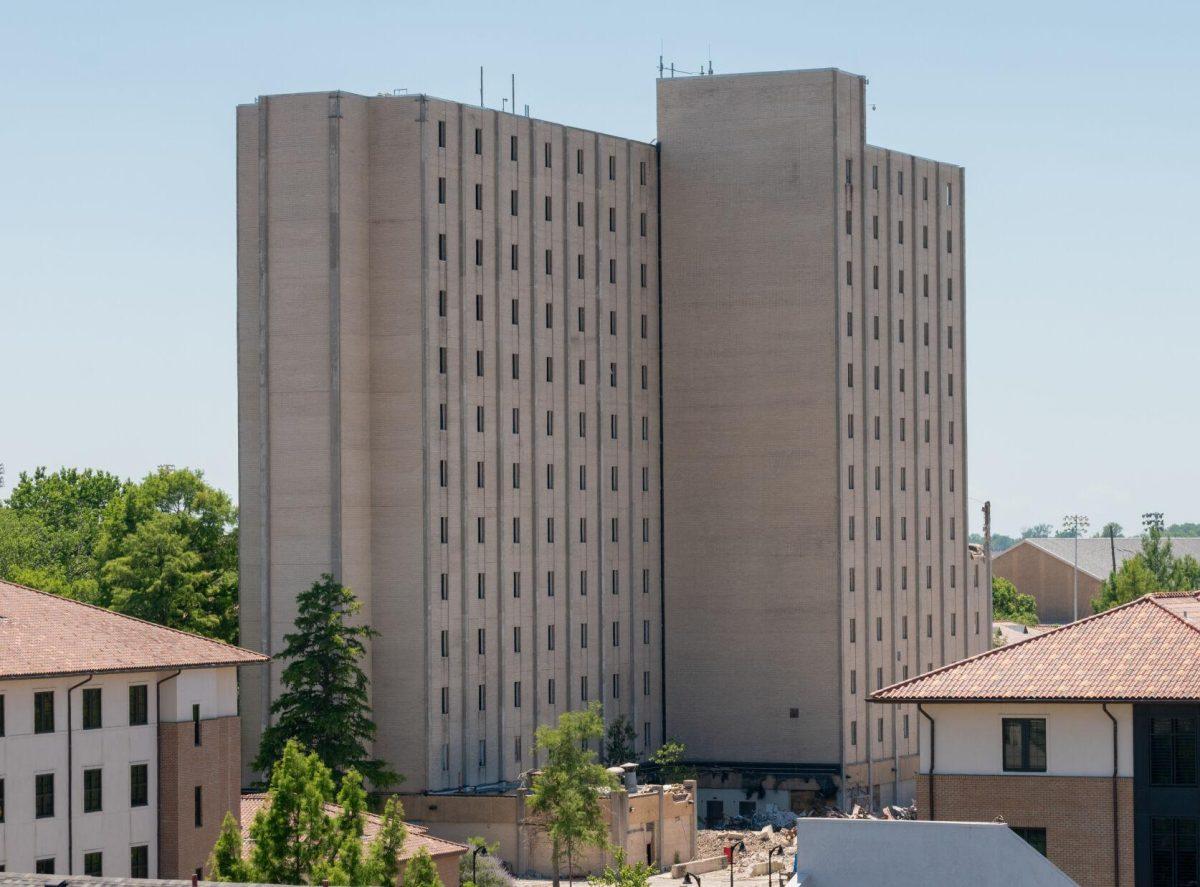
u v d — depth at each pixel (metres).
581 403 182.50
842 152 190.00
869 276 193.88
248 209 168.25
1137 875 80.38
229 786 120.12
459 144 170.62
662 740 190.88
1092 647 84.06
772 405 189.38
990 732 82.38
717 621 190.12
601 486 184.62
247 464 167.75
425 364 166.25
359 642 160.50
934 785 82.69
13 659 108.31
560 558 179.62
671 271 191.62
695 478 191.00
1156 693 79.69
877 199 196.50
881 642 195.50
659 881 154.38
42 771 109.00
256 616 166.88
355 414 166.12
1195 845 79.94
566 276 181.25
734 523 190.00
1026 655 84.31
